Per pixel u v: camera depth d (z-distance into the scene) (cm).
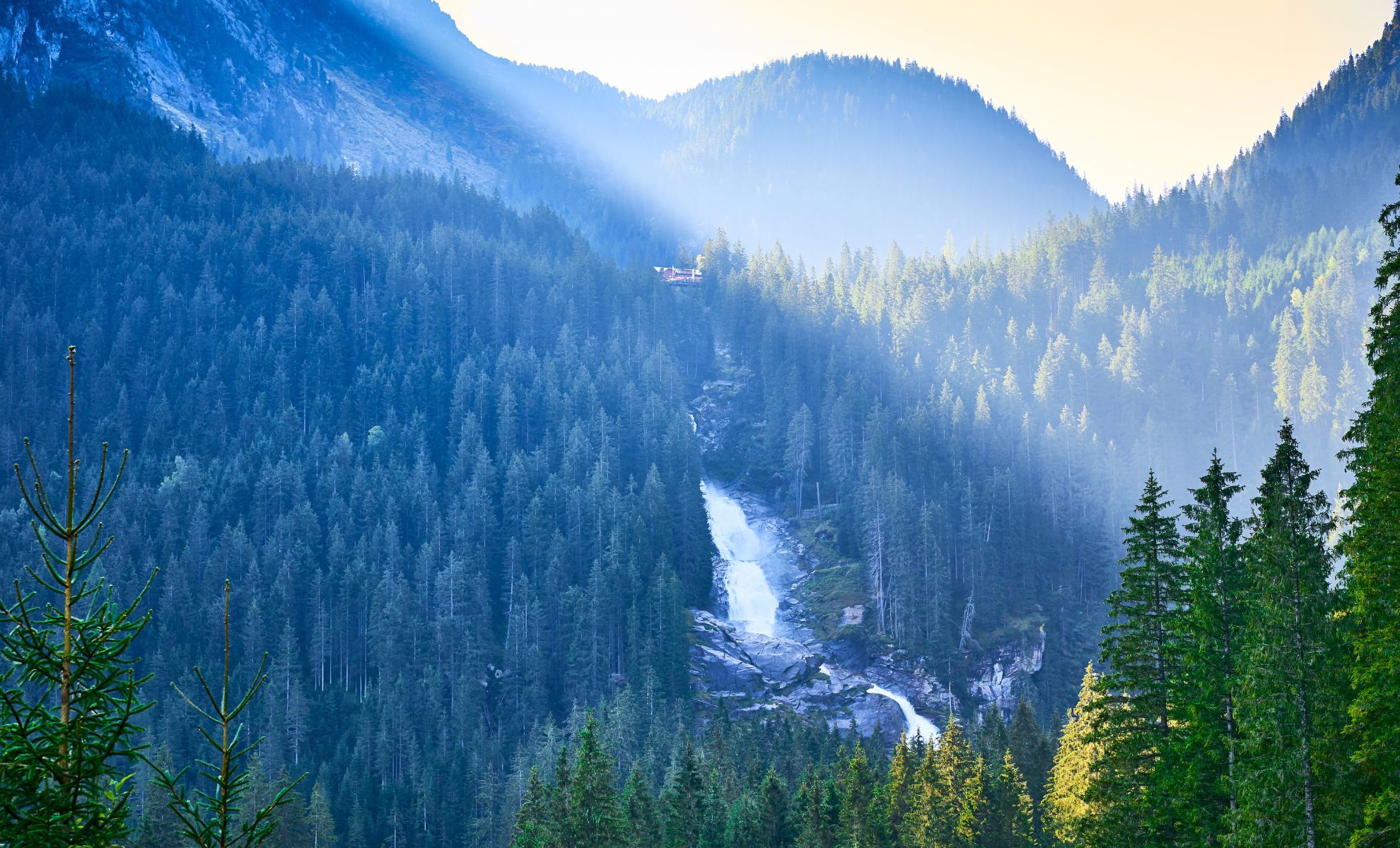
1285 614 4150
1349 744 3866
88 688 1811
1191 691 4859
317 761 14200
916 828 8700
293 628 16525
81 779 1753
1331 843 3844
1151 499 5356
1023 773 10300
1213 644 4756
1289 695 4028
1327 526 4291
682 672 16662
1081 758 7356
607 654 16850
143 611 16100
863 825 8775
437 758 13888
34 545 15988
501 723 15438
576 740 13000
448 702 16125
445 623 16400
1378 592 3653
